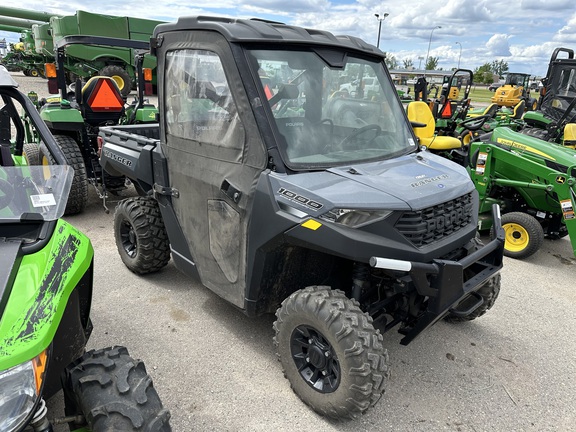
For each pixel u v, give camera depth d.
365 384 2.32
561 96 7.70
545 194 5.14
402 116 3.44
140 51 6.53
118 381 1.85
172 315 3.62
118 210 4.11
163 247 4.02
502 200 5.56
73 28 15.26
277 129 2.62
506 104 16.05
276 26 2.95
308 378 2.65
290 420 2.60
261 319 3.61
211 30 2.79
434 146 6.60
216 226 3.02
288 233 2.48
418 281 2.41
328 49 2.97
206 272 3.26
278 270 2.78
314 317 2.44
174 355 3.13
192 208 3.22
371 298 3.02
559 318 3.91
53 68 5.67
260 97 2.62
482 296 3.28
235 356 3.15
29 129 6.30
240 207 2.75
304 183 2.50
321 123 2.84
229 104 2.74
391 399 2.83
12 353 1.54
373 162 2.93
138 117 6.30
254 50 2.68
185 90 3.07
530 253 5.12
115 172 4.51
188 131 3.11
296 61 2.81
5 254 1.85
